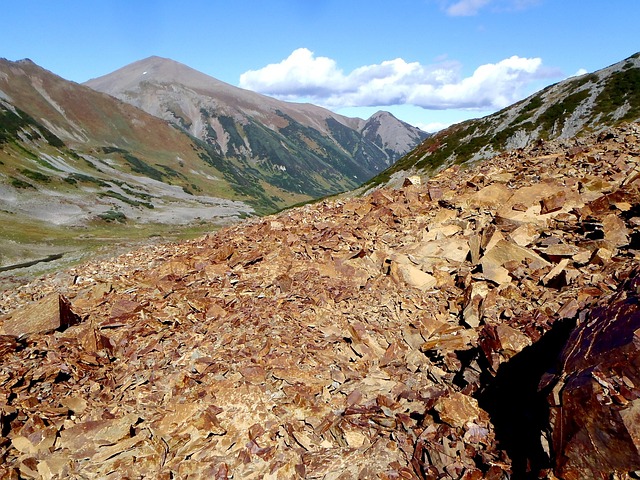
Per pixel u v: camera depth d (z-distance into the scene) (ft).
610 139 93.30
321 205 98.02
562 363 26.18
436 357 39.50
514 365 32.65
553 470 22.56
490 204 68.90
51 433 31.17
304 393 35.76
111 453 29.89
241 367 38.55
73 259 237.66
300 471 28.66
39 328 49.55
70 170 572.51
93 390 37.37
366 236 68.08
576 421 22.26
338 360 40.50
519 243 53.01
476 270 52.16
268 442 31.14
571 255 46.21
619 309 25.67
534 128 274.36
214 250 70.38
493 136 289.12
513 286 44.09
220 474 28.40
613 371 22.48
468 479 25.90
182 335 45.44
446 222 66.23
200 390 36.32
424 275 53.52
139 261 79.97
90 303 52.95
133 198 545.03
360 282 55.52
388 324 46.01
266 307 49.80
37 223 358.64
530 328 35.60
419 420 32.12
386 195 84.84
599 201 56.18
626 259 40.37
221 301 52.13
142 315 48.85
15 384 35.96
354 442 30.89
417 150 325.21
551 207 60.59
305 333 44.55
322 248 66.13
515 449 26.66
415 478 27.53
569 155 85.81
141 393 36.73
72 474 28.27
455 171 100.68
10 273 208.95
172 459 29.78
